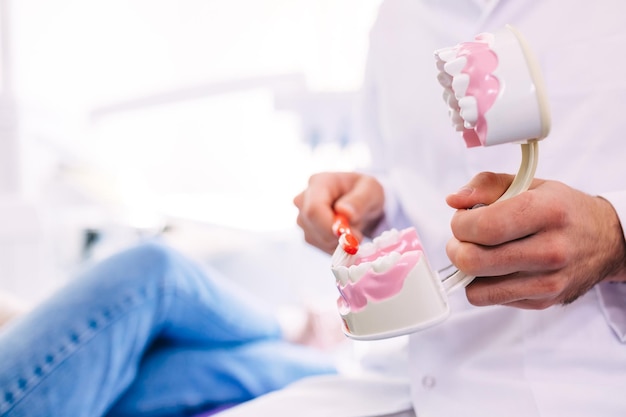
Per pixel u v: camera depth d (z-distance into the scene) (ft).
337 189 2.40
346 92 4.43
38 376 2.10
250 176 5.52
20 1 5.30
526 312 2.03
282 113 4.66
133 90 5.61
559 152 2.10
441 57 1.36
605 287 1.94
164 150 5.57
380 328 1.41
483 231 1.36
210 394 2.71
